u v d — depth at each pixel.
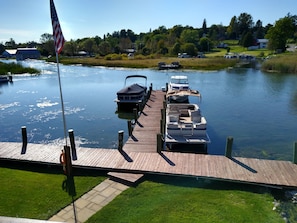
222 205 6.99
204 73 45.47
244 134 15.19
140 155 10.16
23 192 7.75
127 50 104.31
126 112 20.62
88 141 14.27
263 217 6.47
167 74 45.16
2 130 16.25
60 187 8.08
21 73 47.28
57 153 10.40
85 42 105.00
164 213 6.64
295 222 6.38
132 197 7.47
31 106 22.59
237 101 24.05
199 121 13.30
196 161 9.52
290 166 9.05
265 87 30.94
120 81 38.53
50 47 105.75
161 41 89.19
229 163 9.34
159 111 18.66
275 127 16.47
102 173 9.02
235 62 57.75
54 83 36.72
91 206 7.02
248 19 134.62
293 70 42.81
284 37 73.12
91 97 26.73
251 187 8.00
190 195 7.54
